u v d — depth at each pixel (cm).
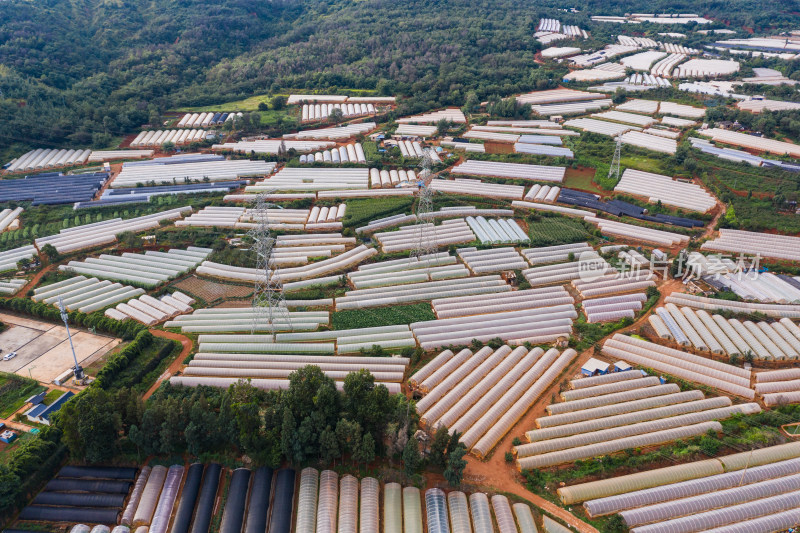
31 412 13212
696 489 11488
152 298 18162
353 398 12119
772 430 13100
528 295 18462
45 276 19450
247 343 16112
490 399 13975
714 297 18412
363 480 11650
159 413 11962
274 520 10869
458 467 11081
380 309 17962
